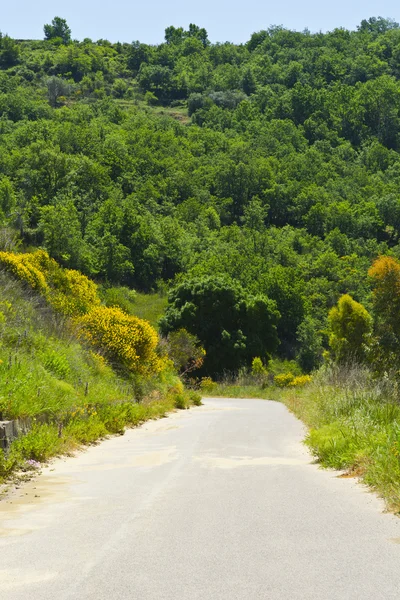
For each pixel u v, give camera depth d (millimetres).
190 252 103875
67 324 24359
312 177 158750
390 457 9383
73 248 81125
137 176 135500
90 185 112188
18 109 172750
